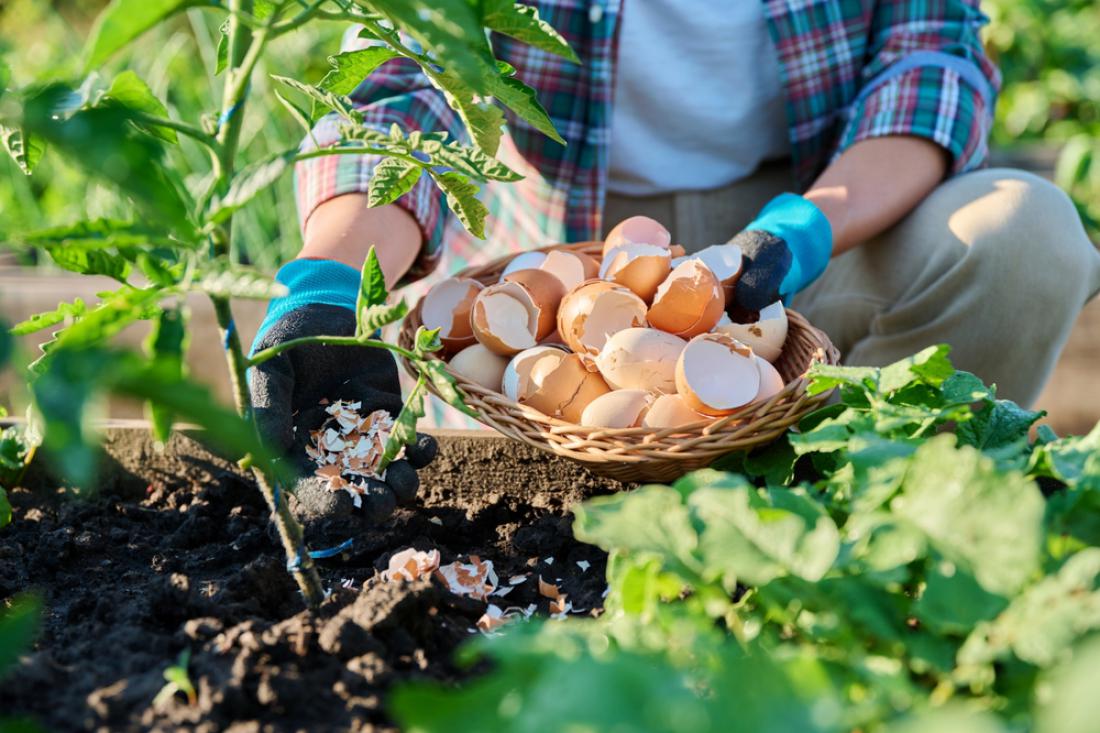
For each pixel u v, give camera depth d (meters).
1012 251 1.44
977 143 1.56
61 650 0.84
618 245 1.24
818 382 0.97
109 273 0.78
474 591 1.00
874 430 0.89
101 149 0.56
